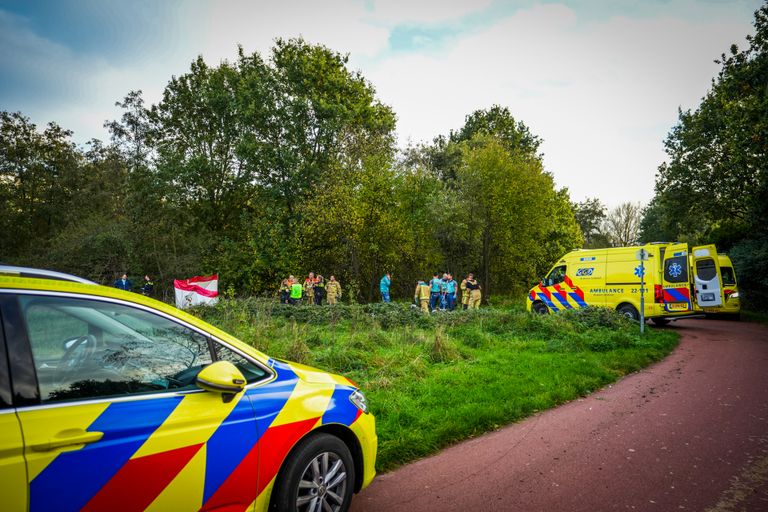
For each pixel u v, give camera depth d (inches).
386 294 853.2
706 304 692.1
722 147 971.9
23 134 1439.5
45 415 74.4
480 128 1653.5
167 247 1138.0
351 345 365.4
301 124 1146.0
